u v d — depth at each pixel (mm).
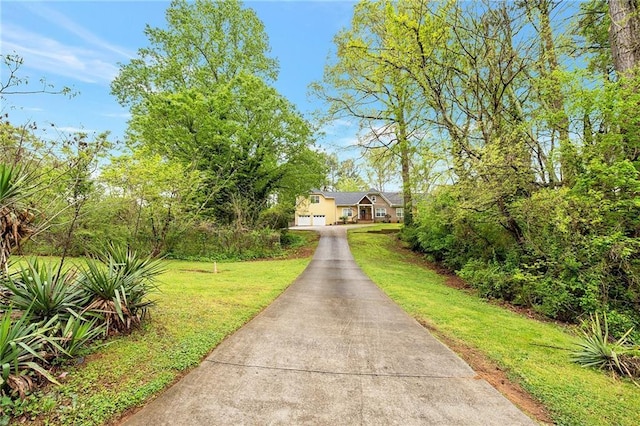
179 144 15359
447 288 9508
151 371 3150
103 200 11820
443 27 9445
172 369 3238
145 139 15328
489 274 8961
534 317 7055
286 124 16547
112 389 2785
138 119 14711
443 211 11805
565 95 7098
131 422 2414
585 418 2701
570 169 7477
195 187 14000
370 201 38594
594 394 3133
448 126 10219
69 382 2816
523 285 8016
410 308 6176
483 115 10102
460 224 11438
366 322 5176
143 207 13062
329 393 2932
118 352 3443
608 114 6504
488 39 9445
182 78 16719
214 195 16531
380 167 16844
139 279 4336
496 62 9539
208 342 3955
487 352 4109
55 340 3051
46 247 9711
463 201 9641
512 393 3102
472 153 9211
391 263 13719
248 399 2785
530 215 8062
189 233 14680
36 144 5473
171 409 2600
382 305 6336
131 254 4656
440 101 10320
